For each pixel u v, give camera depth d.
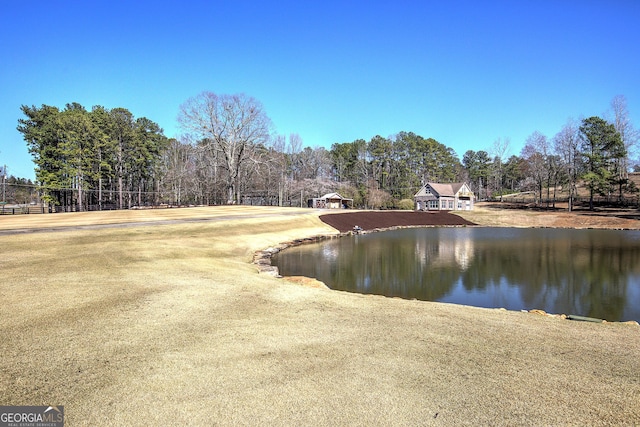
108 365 4.79
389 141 89.75
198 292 8.98
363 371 4.82
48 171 45.88
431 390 4.35
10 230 18.25
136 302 7.76
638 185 62.19
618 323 8.23
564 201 60.62
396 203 68.88
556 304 12.31
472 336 6.34
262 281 11.11
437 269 18.00
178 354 5.21
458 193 62.53
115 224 22.58
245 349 5.48
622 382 4.64
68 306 7.25
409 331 6.54
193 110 50.00
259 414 3.78
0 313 6.67
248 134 52.41
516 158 93.44
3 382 4.27
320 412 3.84
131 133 54.03
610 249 24.39
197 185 64.94
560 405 4.05
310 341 5.90
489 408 3.97
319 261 19.83
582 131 54.78
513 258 21.14
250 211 40.16
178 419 3.65
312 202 69.44
